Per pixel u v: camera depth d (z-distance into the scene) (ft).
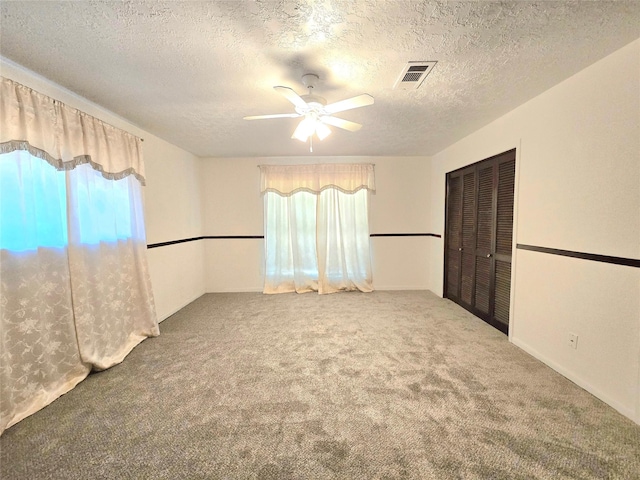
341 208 15.52
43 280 6.43
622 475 4.48
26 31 5.02
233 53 5.78
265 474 4.55
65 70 6.36
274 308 12.92
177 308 12.79
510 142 9.11
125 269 8.97
